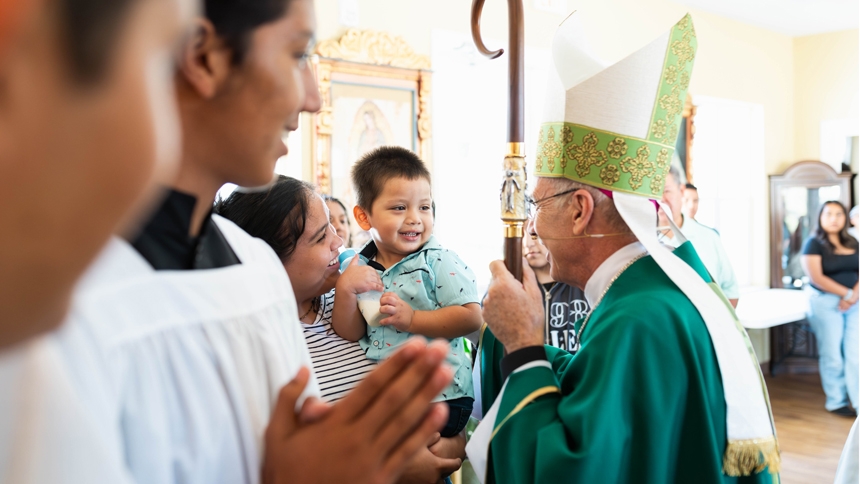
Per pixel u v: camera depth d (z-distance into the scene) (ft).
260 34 1.94
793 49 24.02
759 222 23.09
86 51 0.63
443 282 5.27
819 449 14.75
